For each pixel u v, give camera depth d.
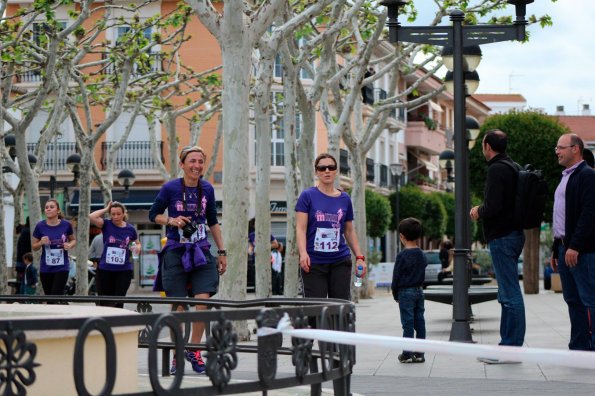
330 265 14.34
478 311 31.81
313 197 14.34
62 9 57.25
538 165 54.97
